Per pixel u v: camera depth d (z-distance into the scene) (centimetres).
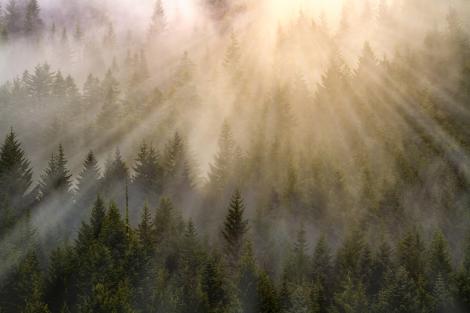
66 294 4653
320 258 5447
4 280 4822
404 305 4559
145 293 4662
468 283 4775
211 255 5512
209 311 4559
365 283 5112
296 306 4600
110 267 4806
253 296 4847
